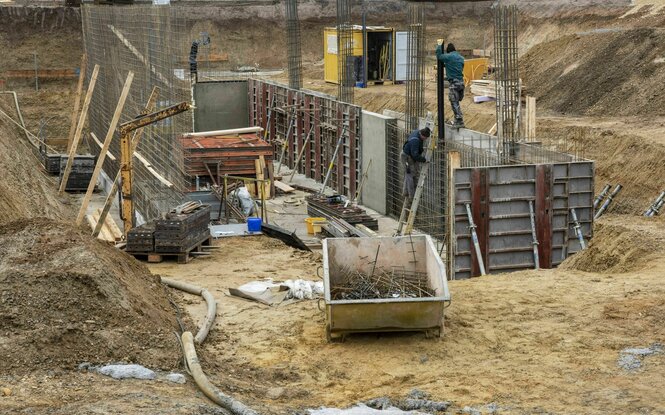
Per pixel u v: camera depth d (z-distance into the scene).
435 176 24.39
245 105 41.78
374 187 28.84
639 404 9.23
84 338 10.10
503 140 21.58
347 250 12.86
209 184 28.91
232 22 62.84
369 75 43.69
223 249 18.92
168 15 20.31
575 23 45.28
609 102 31.86
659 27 35.34
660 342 10.89
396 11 64.06
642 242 15.40
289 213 28.39
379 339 11.55
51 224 12.84
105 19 28.59
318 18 64.06
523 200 18.06
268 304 13.46
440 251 19.95
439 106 24.98
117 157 26.95
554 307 12.35
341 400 9.73
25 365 9.43
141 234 17.39
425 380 10.23
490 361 10.67
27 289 10.73
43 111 44.59
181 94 20.78
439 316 11.18
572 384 9.87
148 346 10.40
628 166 25.06
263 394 9.84
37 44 52.97
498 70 22.11
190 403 8.70
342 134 30.81
